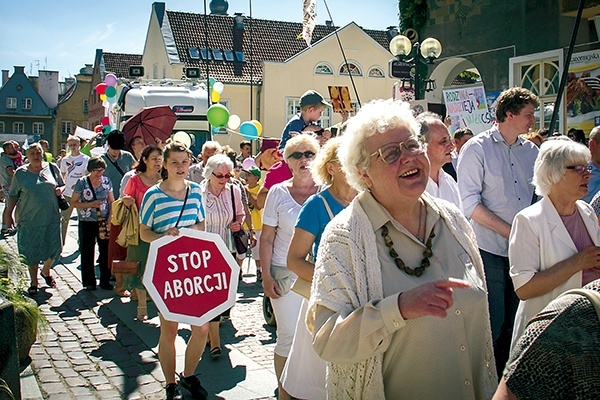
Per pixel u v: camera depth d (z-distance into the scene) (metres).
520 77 12.09
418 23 13.88
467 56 13.05
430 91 13.87
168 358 5.13
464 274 2.66
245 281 10.39
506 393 1.76
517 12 12.02
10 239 14.59
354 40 41.16
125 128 13.53
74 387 5.50
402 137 2.61
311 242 3.86
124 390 5.44
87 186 9.41
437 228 2.73
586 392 1.62
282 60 44.06
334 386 2.61
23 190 9.27
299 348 3.92
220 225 6.96
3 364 3.80
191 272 5.14
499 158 4.99
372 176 2.64
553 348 1.66
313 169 3.99
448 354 2.51
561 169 3.65
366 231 2.59
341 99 13.84
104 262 9.71
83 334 7.18
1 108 95.06
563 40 11.32
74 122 93.62
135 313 8.09
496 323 4.82
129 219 7.54
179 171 5.55
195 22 44.69
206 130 17.02
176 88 17.31
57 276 10.68
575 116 11.16
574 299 1.71
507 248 4.87
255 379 5.70
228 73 42.44
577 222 3.78
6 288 5.89
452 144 4.62
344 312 2.45
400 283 2.56
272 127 39.94
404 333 2.50
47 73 102.00
